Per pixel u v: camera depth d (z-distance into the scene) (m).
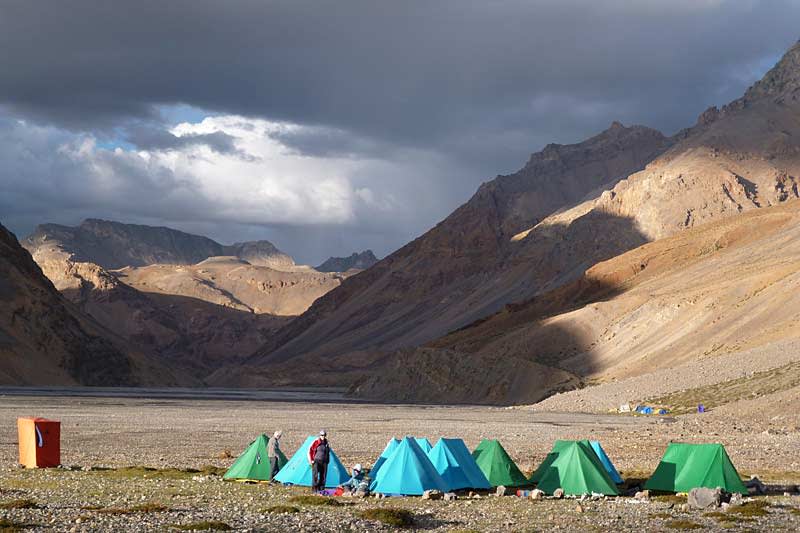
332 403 193.88
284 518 35.38
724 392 127.75
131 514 35.34
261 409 151.62
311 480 47.97
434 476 45.81
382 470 46.06
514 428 101.12
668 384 143.88
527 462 64.81
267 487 46.62
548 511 40.22
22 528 30.98
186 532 31.42
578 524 36.41
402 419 120.50
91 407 141.25
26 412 119.50
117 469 54.09
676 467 48.97
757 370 135.25
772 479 55.06
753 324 183.38
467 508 40.81
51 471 51.78
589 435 90.56
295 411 145.50
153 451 68.69
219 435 86.44
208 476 51.44
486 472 49.84
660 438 86.69
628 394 145.75
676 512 40.59
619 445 79.38
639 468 61.62
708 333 192.25
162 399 194.38
